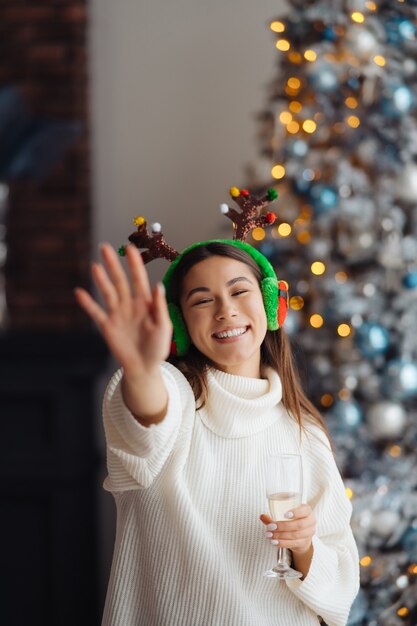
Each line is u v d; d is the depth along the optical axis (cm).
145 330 119
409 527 247
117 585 141
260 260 154
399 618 245
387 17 260
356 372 257
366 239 254
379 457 260
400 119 257
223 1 338
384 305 260
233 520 140
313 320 260
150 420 127
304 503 149
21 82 334
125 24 341
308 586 140
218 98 339
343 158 258
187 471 142
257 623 137
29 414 314
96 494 322
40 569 315
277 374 154
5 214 336
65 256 338
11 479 313
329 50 257
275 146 267
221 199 339
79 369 311
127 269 344
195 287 146
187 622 137
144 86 342
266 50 336
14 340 308
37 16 331
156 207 342
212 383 146
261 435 147
